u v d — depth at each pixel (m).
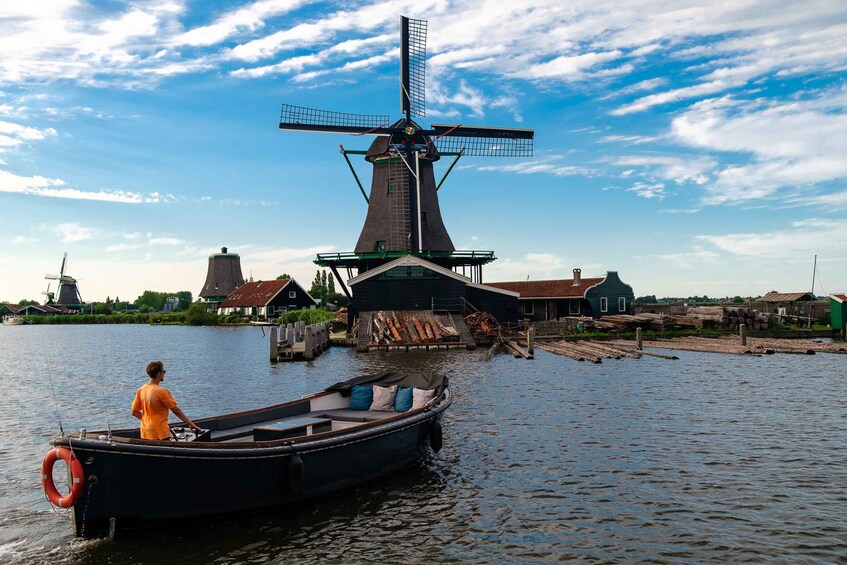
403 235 53.78
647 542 10.30
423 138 54.69
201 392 26.70
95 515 9.95
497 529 10.92
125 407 23.80
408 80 54.41
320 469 12.12
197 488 10.54
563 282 65.88
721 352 39.91
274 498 11.50
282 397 25.11
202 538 10.52
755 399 22.66
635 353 38.75
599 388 25.31
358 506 11.98
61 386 30.17
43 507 12.18
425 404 15.75
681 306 62.78
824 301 61.69
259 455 11.02
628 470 14.02
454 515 11.55
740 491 12.59
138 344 60.47
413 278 48.38
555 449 15.80
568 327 53.47
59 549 10.07
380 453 13.45
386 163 54.75
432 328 44.44
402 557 9.90
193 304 108.38
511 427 18.25
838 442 16.34
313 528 10.97
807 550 9.93
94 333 90.88
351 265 55.12
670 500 12.13
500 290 51.84
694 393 24.03
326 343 45.75
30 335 85.94
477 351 41.50
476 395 23.66
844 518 11.18
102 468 9.77
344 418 14.90
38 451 16.69
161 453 10.01
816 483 13.05
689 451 15.52
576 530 10.82
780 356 38.06
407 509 11.84
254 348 51.78
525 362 35.16
